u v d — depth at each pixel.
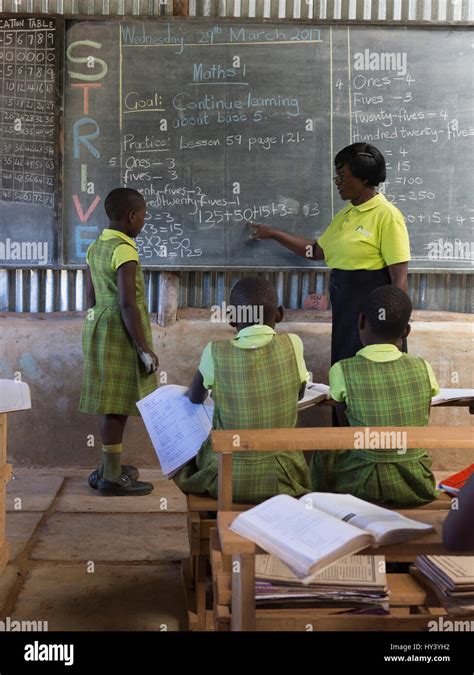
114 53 3.88
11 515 3.35
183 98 3.90
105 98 3.90
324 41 3.89
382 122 3.93
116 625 2.33
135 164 3.93
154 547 3.02
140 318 3.45
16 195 3.93
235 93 3.91
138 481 3.74
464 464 4.12
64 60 3.88
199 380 2.42
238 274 4.06
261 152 3.94
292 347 2.34
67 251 3.97
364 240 3.25
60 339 3.98
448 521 1.44
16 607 2.46
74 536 3.12
